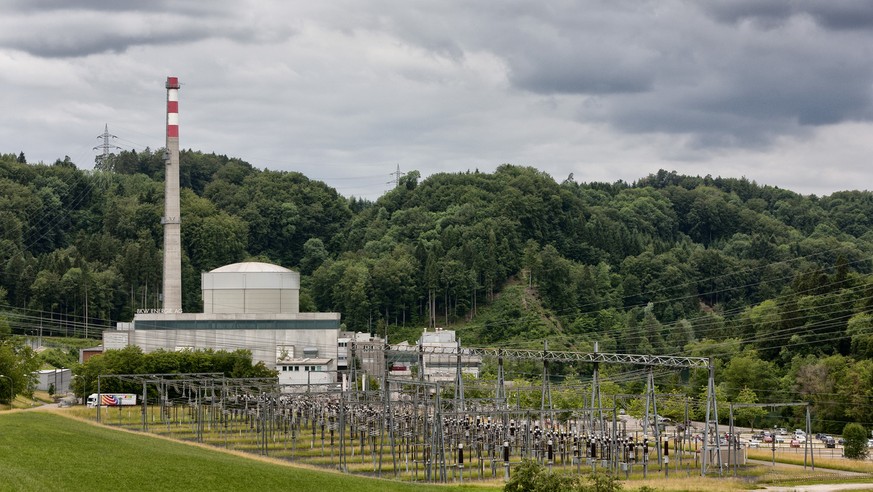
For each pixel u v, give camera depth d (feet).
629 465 648.38
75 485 412.98
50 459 451.53
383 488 476.13
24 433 507.30
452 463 634.02
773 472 643.04
